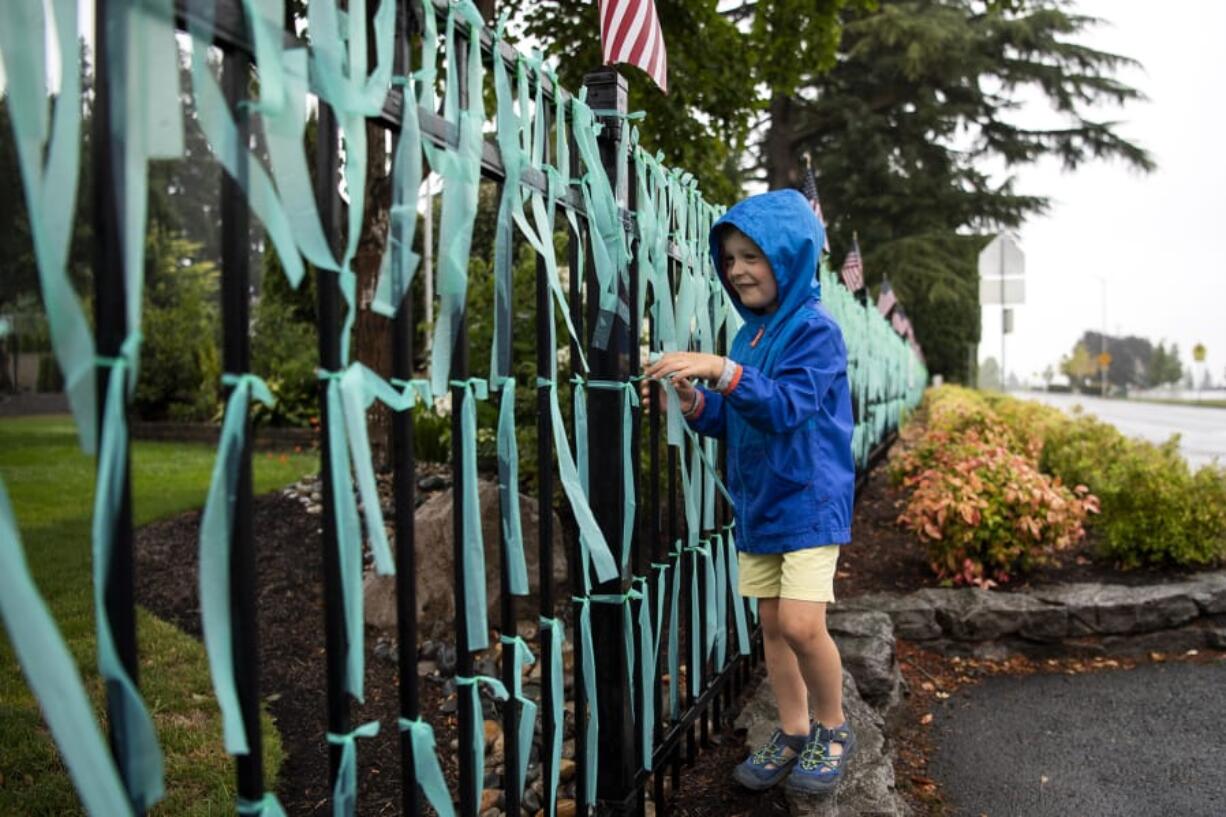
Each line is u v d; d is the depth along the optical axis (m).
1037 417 9.66
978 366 32.97
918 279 26.20
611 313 1.97
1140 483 5.12
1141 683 3.92
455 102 1.38
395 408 1.22
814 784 2.35
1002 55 25.59
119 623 0.82
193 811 2.49
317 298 1.08
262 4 0.95
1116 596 4.38
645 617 2.23
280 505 6.08
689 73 7.60
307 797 2.65
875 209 27.64
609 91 2.09
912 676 3.99
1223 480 5.17
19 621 0.70
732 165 24.28
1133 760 3.14
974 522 4.55
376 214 5.95
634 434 2.21
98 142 0.81
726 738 2.92
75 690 0.72
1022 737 3.36
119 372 0.80
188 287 17.11
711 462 2.83
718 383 2.15
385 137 5.84
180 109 0.86
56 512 6.66
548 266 1.62
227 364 0.95
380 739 3.03
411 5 1.29
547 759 1.82
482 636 1.43
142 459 10.42
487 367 4.98
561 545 4.32
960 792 2.91
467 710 1.46
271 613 4.20
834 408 2.34
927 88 25.81
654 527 2.39
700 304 2.79
